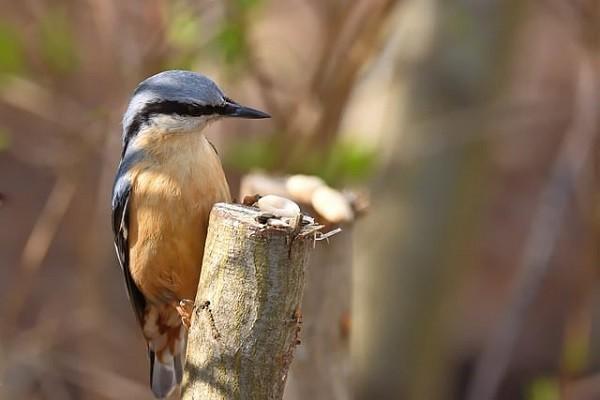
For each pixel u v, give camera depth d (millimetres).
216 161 8172
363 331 12852
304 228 6113
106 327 12469
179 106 8148
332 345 8500
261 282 6105
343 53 11305
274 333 6156
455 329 15398
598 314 15672
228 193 8258
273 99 11375
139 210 8031
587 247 11508
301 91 11719
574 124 12164
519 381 17578
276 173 10531
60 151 11969
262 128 12148
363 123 12281
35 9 11484
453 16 12133
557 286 17359
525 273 11750
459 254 12758
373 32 11273
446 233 12562
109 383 12109
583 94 11305
